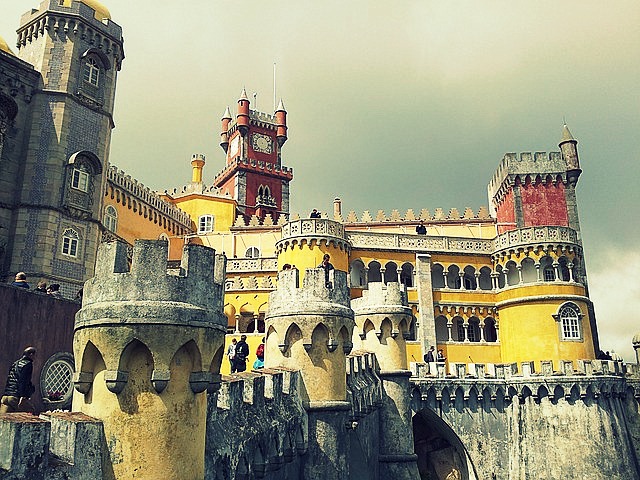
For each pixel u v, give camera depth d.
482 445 46.38
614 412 47.75
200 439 12.95
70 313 25.38
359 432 29.75
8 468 9.39
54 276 38.75
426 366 47.19
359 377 30.28
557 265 57.50
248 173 92.94
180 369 12.62
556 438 46.28
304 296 23.11
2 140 38.81
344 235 56.22
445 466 49.34
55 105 41.41
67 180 40.53
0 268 37.81
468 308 58.88
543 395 47.50
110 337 12.19
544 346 55.06
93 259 41.78
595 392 47.19
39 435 9.97
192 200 72.44
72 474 10.77
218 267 14.61
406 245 59.47
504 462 46.34
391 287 36.97
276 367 22.11
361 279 57.81
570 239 58.34
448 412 46.59
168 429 12.21
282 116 99.75
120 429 11.97
